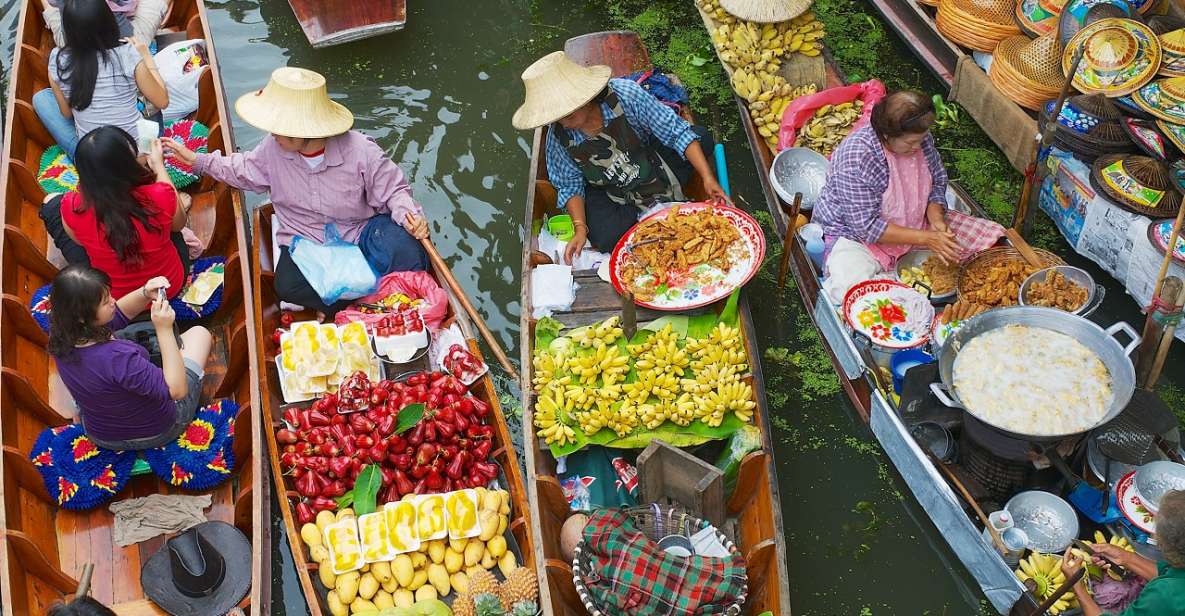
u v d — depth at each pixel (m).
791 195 5.69
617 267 5.20
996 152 6.34
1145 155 5.37
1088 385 4.24
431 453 4.61
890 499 4.92
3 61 7.44
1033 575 4.18
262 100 5.14
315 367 4.89
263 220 5.59
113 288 5.07
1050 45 5.87
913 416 4.59
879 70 6.96
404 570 4.33
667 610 3.95
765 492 4.32
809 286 5.36
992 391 4.27
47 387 5.07
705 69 7.00
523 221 6.31
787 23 6.45
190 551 4.22
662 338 4.89
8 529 4.10
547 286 5.16
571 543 4.30
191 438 4.66
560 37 7.36
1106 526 4.42
